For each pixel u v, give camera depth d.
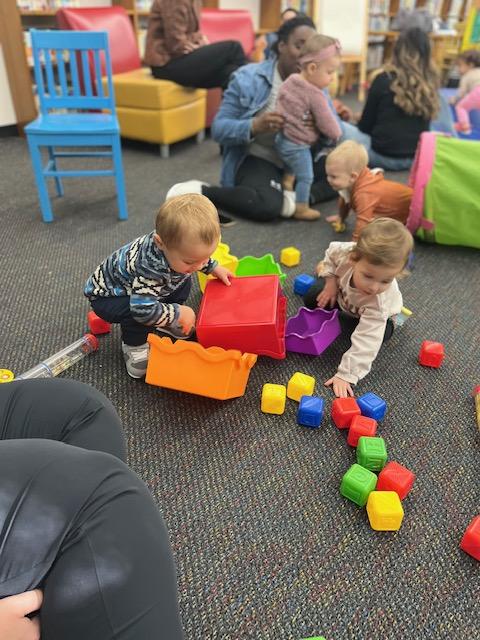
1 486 0.54
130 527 0.55
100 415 0.79
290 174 2.29
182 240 1.04
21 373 1.25
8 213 2.21
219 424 1.13
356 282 1.22
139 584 0.53
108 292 1.20
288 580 0.84
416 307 1.59
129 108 3.03
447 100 3.55
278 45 2.19
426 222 1.90
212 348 1.12
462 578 0.85
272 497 0.97
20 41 3.14
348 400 1.15
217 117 2.28
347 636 0.77
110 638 0.51
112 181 2.65
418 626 0.78
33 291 1.61
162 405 1.18
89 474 0.57
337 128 2.10
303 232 2.10
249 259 1.59
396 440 1.11
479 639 0.77
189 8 3.01
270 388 1.16
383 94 2.75
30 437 0.75
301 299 1.61
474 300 1.64
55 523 0.53
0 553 0.52
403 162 2.88
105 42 2.10
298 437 1.11
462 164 1.83
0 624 0.49
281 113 2.06
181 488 0.98
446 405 1.21
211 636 0.76
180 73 3.00
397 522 0.91
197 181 2.42
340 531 0.92
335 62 2.01
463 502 0.97
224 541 0.89
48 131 1.98
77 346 1.33
